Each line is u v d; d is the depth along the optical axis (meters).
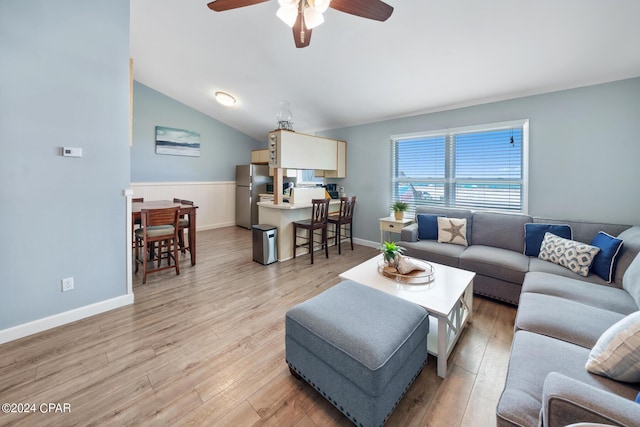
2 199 1.89
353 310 1.55
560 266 2.39
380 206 4.61
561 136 2.94
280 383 1.60
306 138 4.25
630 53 2.30
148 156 5.33
